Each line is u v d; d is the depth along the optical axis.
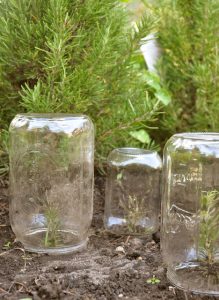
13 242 0.89
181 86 1.28
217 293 0.75
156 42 1.32
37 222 0.86
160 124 1.28
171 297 0.74
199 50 1.25
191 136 0.80
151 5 1.33
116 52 1.00
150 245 0.91
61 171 0.86
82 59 0.98
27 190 0.86
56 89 0.93
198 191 0.77
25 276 0.78
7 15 0.95
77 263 0.83
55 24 0.90
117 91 1.03
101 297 0.74
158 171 0.96
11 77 0.98
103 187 1.12
